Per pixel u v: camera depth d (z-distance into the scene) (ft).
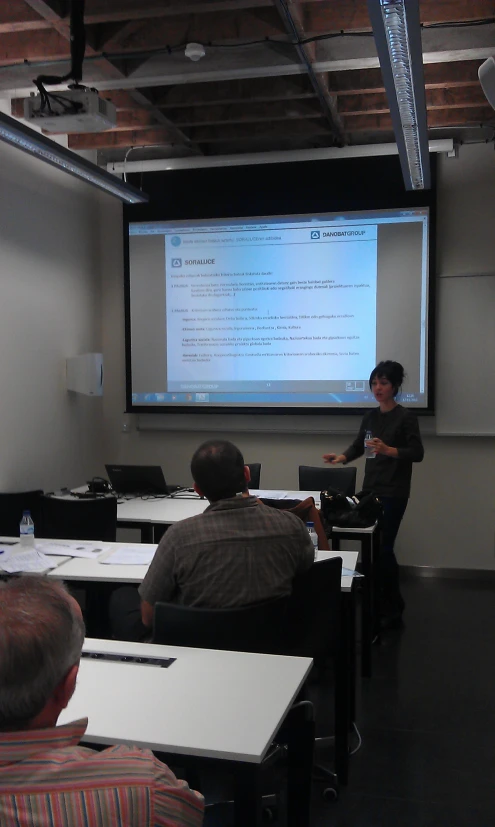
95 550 10.27
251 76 12.60
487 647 13.00
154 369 19.36
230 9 10.61
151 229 19.11
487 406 17.60
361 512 11.84
